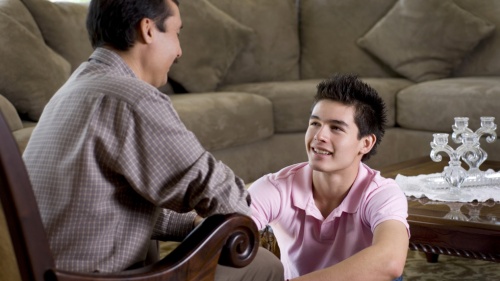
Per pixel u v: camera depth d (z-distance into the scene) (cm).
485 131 256
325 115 175
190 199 135
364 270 156
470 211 210
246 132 407
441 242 201
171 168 133
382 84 442
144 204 139
